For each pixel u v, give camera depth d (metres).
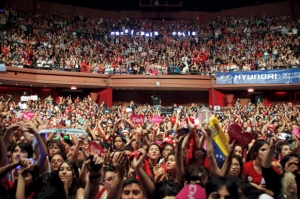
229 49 33.31
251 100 32.47
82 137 5.98
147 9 39.47
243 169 5.72
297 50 30.48
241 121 14.27
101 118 19.95
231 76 29.72
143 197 4.21
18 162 4.16
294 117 20.64
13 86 30.31
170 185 3.77
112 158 6.12
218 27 37.25
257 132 8.96
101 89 31.66
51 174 4.40
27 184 4.41
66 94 33.00
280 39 31.86
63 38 33.16
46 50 30.62
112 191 3.97
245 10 38.75
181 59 32.59
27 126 5.27
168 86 30.28
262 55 31.22
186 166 5.59
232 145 4.63
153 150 6.38
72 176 5.10
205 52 33.41
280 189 4.84
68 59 30.81
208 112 7.18
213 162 4.94
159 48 34.44
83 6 39.34
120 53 33.59
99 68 31.17
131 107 28.48
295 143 8.13
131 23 38.19
